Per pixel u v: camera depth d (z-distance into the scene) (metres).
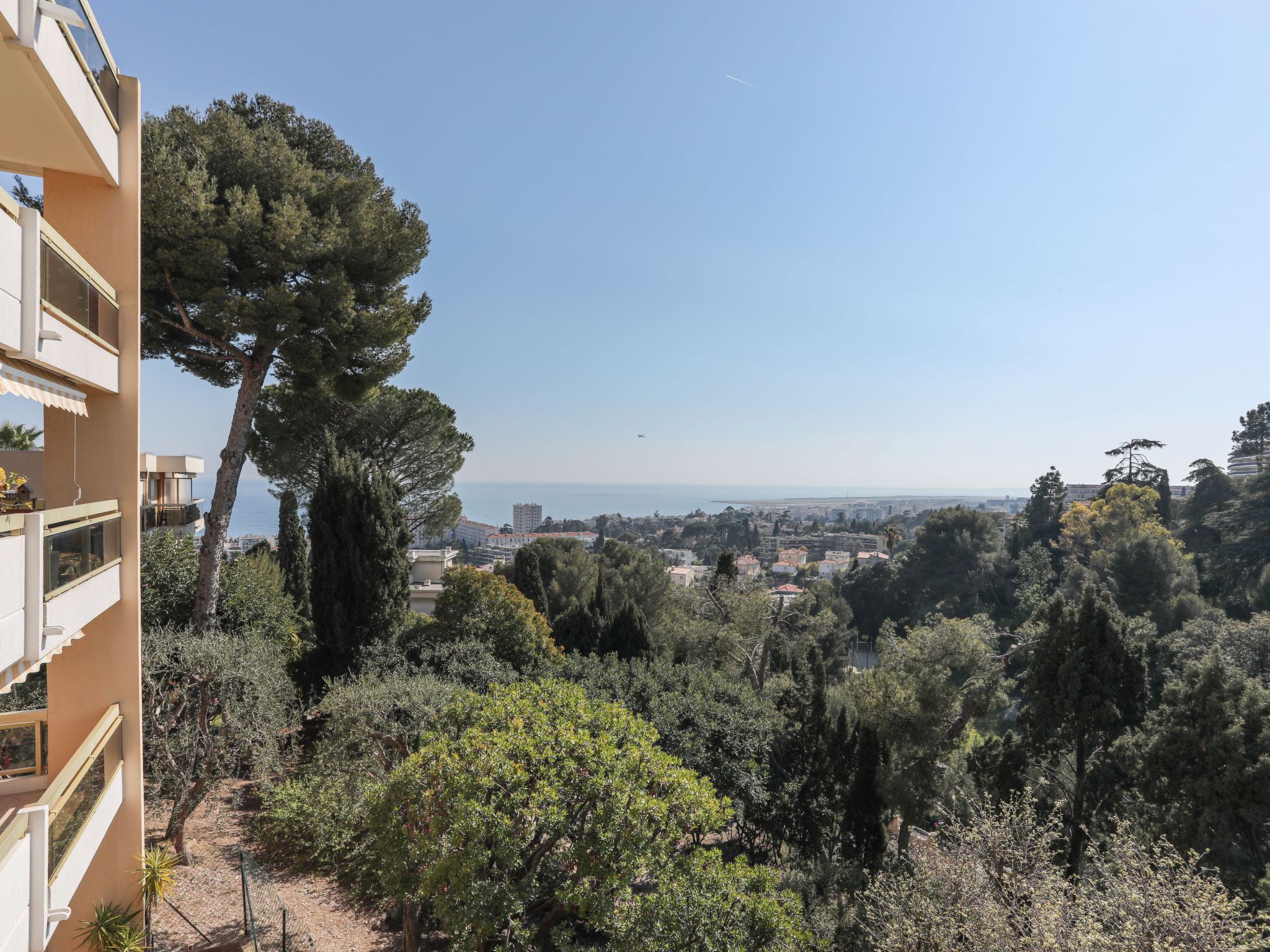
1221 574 43.44
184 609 18.02
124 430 7.82
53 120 6.48
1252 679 19.05
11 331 5.08
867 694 24.95
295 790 14.09
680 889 9.20
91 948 7.61
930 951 9.98
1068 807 20.23
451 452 30.45
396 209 20.47
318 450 27.03
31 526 5.34
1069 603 21.45
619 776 10.22
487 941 9.88
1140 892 9.29
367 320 18.72
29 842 5.07
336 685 15.56
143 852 8.14
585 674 19.52
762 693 28.69
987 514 71.56
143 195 15.62
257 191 17.42
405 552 21.00
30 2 5.23
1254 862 15.94
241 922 10.58
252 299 16.84
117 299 7.64
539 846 10.55
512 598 23.33
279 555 26.59
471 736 10.56
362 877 12.70
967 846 11.88
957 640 24.88
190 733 12.73
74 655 7.74
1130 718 20.45
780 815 18.03
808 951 10.02
